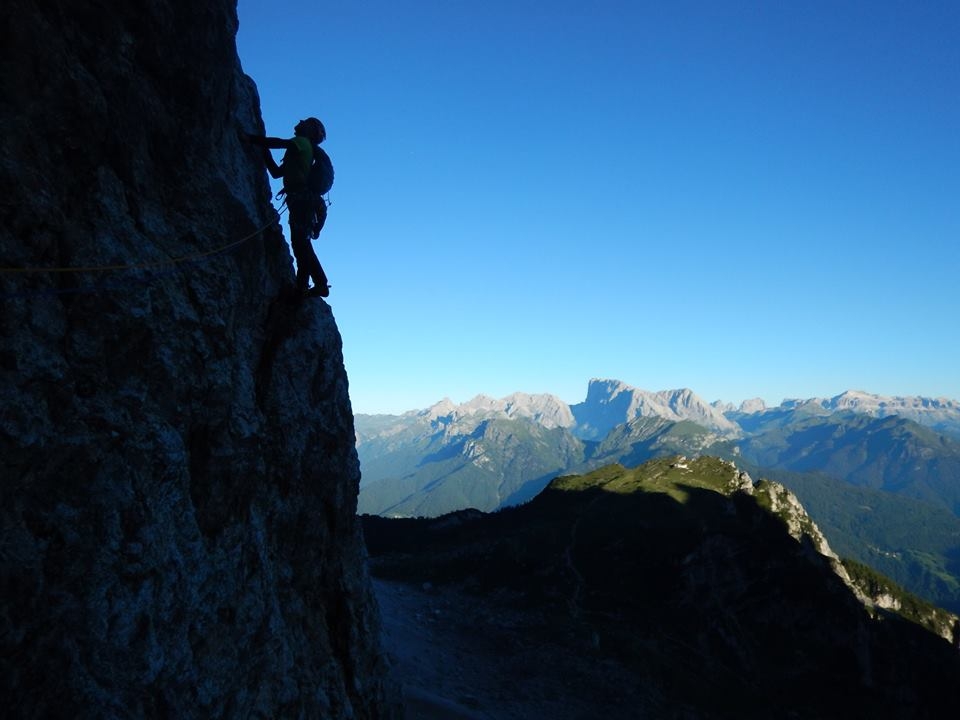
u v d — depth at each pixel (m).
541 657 42.53
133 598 8.69
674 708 40.44
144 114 10.23
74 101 8.77
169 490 9.73
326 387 15.42
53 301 8.32
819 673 54.62
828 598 60.81
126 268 9.34
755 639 57.06
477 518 95.69
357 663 16.39
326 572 15.98
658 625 53.91
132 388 9.34
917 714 53.53
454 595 56.09
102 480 8.57
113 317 9.06
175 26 10.74
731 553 63.59
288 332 14.23
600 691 39.62
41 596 7.62
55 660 7.67
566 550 65.06
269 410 13.34
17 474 7.57
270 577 12.65
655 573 60.66
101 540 8.40
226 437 11.55
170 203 11.01
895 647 60.12
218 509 11.30
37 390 7.93
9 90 7.94
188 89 11.36
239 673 10.95
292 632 13.55
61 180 8.66
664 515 70.38
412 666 34.44
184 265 10.87
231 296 12.15
